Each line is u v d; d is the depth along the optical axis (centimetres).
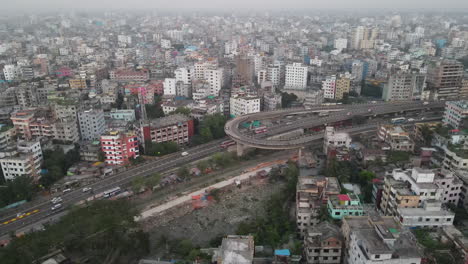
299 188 18788
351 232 13488
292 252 15625
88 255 17012
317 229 14975
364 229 13175
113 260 16988
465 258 12962
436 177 17588
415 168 17000
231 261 12988
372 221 13600
